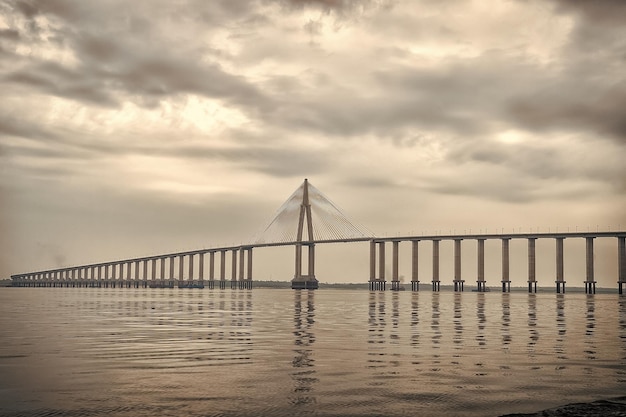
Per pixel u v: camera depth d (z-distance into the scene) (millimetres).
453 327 73500
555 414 26656
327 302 178125
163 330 67125
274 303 165500
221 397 29625
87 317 92750
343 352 46312
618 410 27312
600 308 142500
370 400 29078
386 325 76500
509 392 30922
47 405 28109
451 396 29953
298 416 26359
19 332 64062
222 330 67312
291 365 39312
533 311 123438
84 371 36906
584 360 42094
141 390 31219
